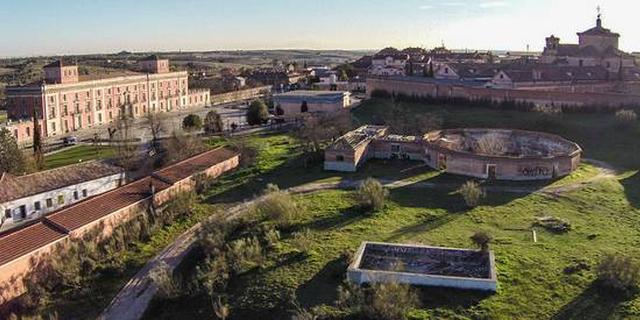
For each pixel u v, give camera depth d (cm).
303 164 6562
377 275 3403
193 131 8769
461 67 11681
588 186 5416
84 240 4472
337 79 15975
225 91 17775
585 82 10088
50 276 4100
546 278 3491
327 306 3275
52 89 11094
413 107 9506
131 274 4156
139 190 5378
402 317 3094
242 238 4403
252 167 6669
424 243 4081
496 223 4503
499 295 3309
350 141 6494
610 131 7356
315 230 4441
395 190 5444
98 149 9169
